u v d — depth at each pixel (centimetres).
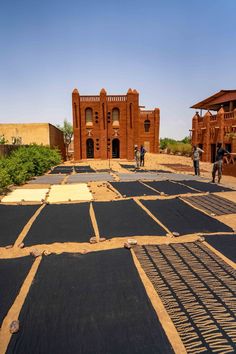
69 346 257
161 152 5194
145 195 1004
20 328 283
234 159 1880
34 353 250
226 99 3020
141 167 2489
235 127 2494
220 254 468
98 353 247
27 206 834
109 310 311
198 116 3309
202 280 380
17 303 327
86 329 279
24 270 414
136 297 337
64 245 524
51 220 678
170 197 959
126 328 280
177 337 266
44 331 278
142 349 251
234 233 581
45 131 3052
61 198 961
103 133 3562
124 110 3588
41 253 472
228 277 389
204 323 287
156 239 549
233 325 283
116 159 3569
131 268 416
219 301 328
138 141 3609
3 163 1345
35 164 1795
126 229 609
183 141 5669
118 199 932
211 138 2933
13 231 601
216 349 250
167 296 340
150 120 4309
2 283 375
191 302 326
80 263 437
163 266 423
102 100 3519
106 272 404
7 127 3047
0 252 495
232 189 1129
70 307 317
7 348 256
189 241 538
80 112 3572
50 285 368
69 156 5528
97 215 719
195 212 746
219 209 789
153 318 296
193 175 1723
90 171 2114
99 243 533
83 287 362
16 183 1341
